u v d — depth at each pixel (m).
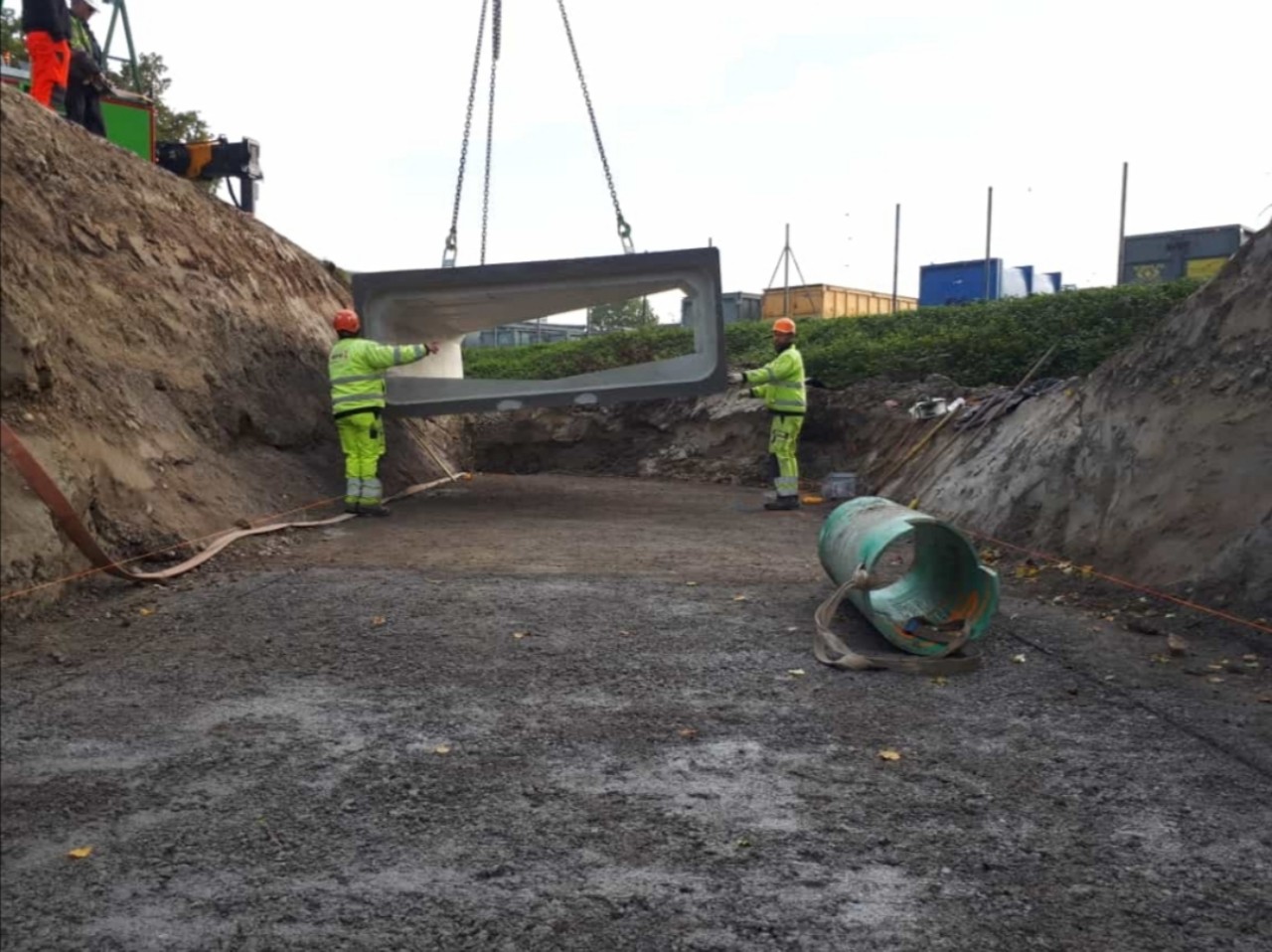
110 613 6.77
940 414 14.35
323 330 14.80
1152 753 4.57
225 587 7.59
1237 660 5.95
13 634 6.21
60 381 8.41
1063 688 5.50
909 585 7.65
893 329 19.59
